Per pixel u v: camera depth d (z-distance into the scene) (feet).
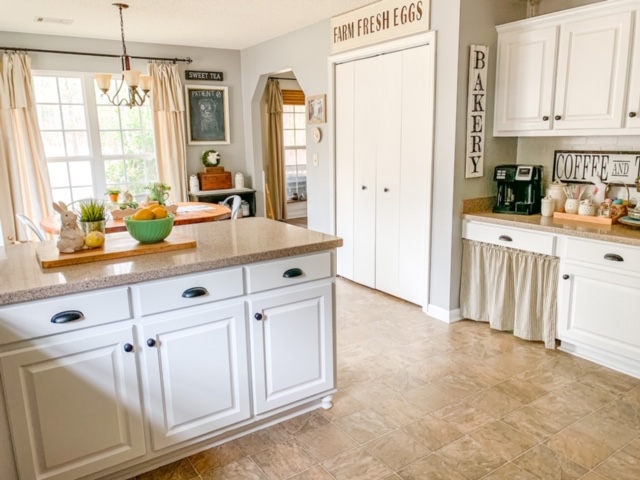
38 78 16.48
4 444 5.48
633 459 6.82
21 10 13.08
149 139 18.76
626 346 8.96
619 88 9.20
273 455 7.07
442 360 10.00
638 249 8.46
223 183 19.71
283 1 12.70
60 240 6.53
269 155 24.45
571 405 8.23
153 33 16.39
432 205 12.00
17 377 5.45
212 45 18.80
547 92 10.39
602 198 10.73
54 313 5.54
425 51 11.74
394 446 7.23
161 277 6.15
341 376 9.40
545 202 10.93
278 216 25.11
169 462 6.89
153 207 7.27
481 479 6.48
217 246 7.30
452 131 11.17
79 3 12.52
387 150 13.42
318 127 15.94
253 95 19.56
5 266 6.29
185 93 18.86
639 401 8.32
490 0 11.02
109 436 6.15
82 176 17.70
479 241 11.37
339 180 15.48
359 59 13.91
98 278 5.71
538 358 10.01
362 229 14.82
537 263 10.27
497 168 11.48
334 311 7.93
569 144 11.24
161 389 6.45
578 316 9.66
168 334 6.37
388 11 12.42
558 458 6.88
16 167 15.84
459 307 12.14
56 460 5.83
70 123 17.22
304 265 7.43
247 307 6.97
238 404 7.18
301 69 16.34
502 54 11.19
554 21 10.04
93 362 5.90
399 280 13.70
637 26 8.81
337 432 7.61
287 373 7.57
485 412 8.09
